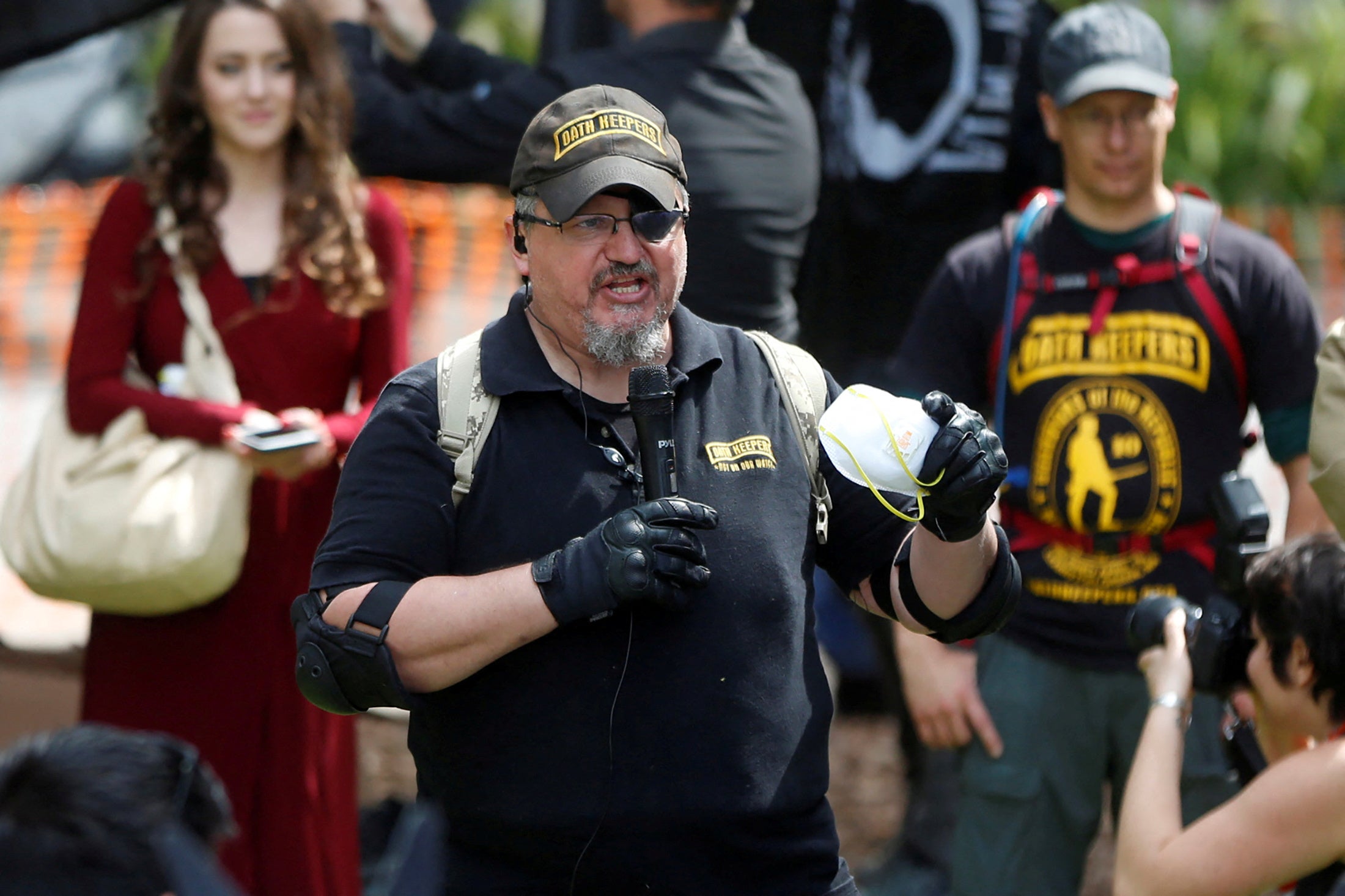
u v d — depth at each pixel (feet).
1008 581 23.45
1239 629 27.07
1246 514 29.53
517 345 23.21
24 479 33.17
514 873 22.50
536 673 22.03
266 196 34.42
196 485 32.32
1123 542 33.53
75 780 13.03
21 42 41.37
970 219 44.16
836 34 44.68
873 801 51.83
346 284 34.04
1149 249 33.55
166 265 33.47
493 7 94.02
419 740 23.25
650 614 22.03
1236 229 33.88
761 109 37.14
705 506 21.57
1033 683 34.17
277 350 33.63
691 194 36.27
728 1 37.14
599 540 21.08
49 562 32.07
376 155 38.58
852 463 21.34
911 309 44.42
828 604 58.90
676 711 21.93
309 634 22.38
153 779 13.44
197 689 33.14
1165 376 33.22
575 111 22.81
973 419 21.35
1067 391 33.73
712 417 23.29
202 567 31.94
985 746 34.42
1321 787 24.27
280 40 33.47
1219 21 91.40
